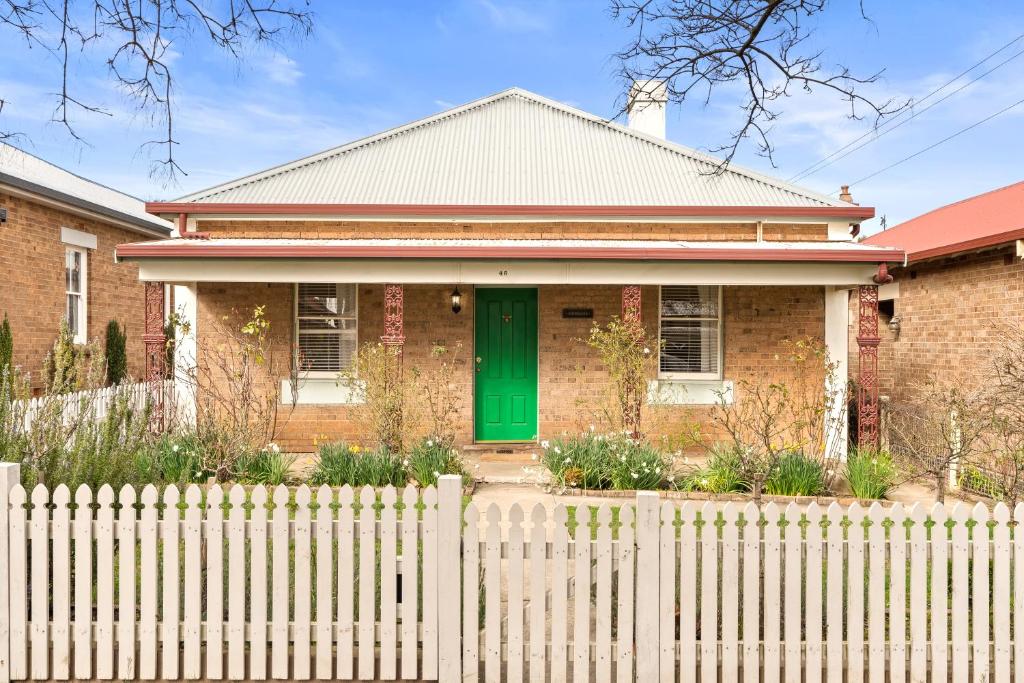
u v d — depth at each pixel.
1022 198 12.90
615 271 9.90
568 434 10.66
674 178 13.13
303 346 11.43
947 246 10.33
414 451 8.80
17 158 13.02
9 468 3.91
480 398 11.52
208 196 12.16
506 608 4.57
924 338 12.05
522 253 9.66
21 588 3.90
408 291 11.38
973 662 3.75
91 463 5.07
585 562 3.77
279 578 3.86
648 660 3.75
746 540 3.75
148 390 8.78
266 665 3.92
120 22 4.64
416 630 3.83
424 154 13.76
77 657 3.91
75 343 13.48
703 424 11.19
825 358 10.33
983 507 3.74
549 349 11.40
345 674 3.84
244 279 9.85
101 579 3.90
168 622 3.88
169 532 3.88
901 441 9.45
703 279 9.88
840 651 3.73
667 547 3.75
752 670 3.74
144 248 9.55
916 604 3.76
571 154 13.86
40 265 12.70
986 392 7.91
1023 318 9.47
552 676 3.76
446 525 3.79
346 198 12.16
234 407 8.79
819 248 9.95
